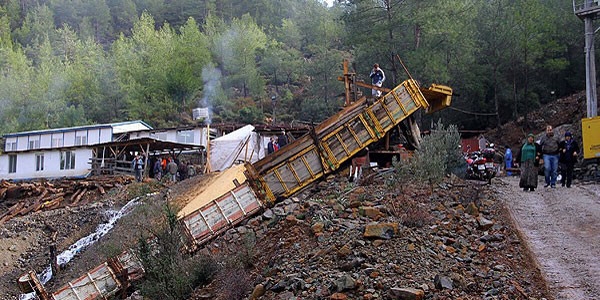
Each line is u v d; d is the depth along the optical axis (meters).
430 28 40.59
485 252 10.84
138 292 14.47
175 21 146.12
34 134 50.81
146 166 37.59
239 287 11.27
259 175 19.73
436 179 15.95
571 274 9.59
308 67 81.31
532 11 44.66
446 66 41.81
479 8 48.34
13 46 114.50
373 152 22.17
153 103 79.62
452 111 47.94
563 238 11.76
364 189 16.59
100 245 23.89
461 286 9.06
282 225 14.65
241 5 146.75
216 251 15.35
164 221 15.77
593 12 27.53
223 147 38.41
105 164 40.91
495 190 17.33
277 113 80.38
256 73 89.50
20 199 35.91
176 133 46.38
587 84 27.80
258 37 108.12
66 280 22.42
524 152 18.14
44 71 89.88
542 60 46.62
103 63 91.62
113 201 31.41
